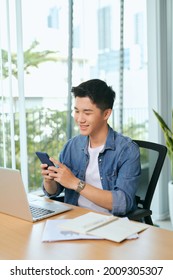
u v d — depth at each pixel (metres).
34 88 2.71
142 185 1.65
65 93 2.99
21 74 2.43
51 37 2.81
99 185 1.54
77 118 1.46
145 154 1.69
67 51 2.98
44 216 1.24
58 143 2.99
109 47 3.29
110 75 3.34
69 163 1.65
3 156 2.39
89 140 1.60
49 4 2.75
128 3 3.24
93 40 3.17
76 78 3.07
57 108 2.94
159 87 2.99
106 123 1.55
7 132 2.40
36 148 2.80
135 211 1.47
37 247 0.99
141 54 3.23
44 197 1.57
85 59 3.13
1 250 0.98
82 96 1.41
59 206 1.38
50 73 2.84
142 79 3.25
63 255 0.94
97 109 1.43
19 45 2.41
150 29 2.96
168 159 3.11
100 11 3.18
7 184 1.22
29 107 2.69
